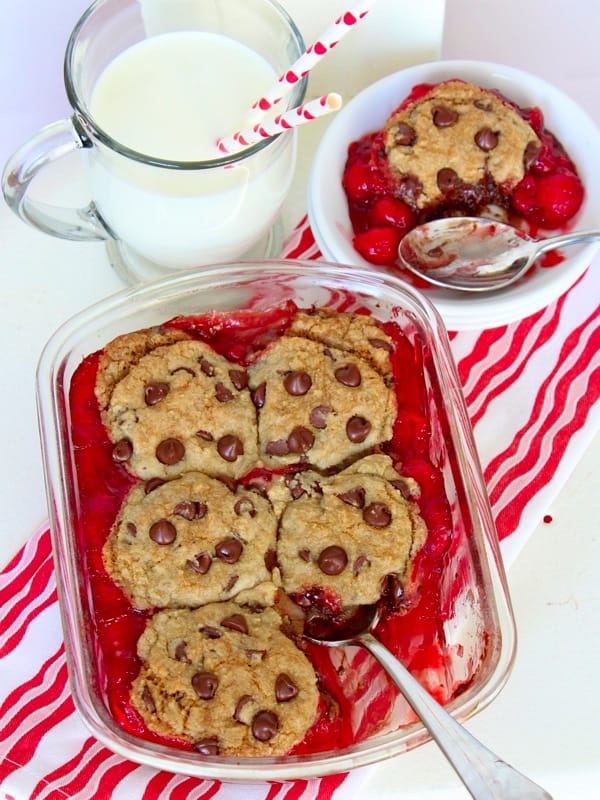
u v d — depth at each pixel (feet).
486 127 2.19
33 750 1.95
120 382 1.98
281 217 2.35
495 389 2.20
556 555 2.12
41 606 2.03
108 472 1.96
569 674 2.05
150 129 2.05
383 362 2.02
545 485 2.11
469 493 1.92
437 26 2.29
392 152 2.19
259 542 1.90
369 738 1.84
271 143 1.99
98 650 1.87
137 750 1.79
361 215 2.25
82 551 1.92
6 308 2.24
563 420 2.16
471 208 2.24
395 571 1.89
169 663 1.82
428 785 1.97
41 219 2.15
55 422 1.95
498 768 1.70
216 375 2.00
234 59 2.10
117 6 2.05
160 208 2.04
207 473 1.95
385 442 1.98
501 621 1.86
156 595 1.86
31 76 2.38
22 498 2.13
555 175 2.21
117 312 2.03
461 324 2.15
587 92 2.43
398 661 1.84
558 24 2.48
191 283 2.04
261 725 1.78
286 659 1.83
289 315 2.08
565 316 2.25
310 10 2.25
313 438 1.96
